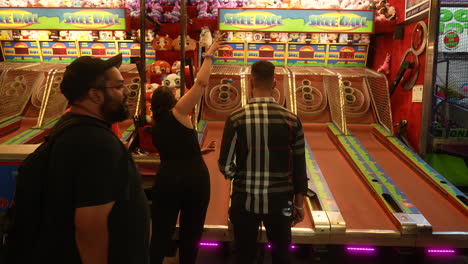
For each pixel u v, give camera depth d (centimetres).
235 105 608
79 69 130
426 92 502
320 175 429
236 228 219
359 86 637
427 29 507
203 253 329
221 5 684
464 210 348
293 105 600
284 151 212
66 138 124
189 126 241
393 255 324
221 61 725
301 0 681
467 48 495
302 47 718
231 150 215
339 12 621
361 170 436
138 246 144
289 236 220
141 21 372
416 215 330
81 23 629
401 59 605
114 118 139
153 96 243
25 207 126
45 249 126
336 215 329
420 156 515
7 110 594
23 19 631
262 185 210
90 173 121
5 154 257
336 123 580
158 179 245
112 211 133
